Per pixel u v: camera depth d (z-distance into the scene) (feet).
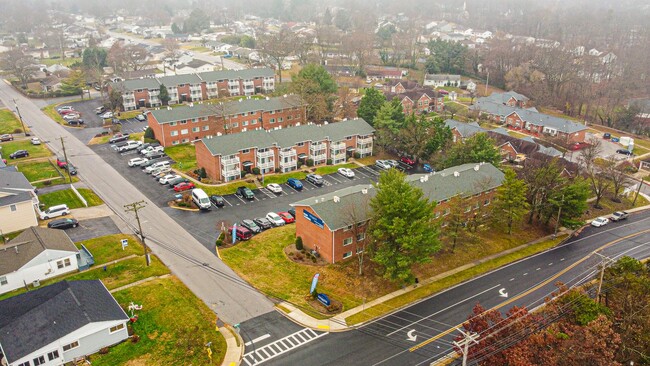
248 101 392.06
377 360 153.99
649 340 148.25
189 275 196.54
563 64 563.07
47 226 229.04
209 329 164.66
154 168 304.09
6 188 228.63
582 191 251.19
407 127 342.03
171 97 473.26
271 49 611.47
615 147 419.33
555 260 227.20
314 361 152.76
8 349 141.79
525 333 139.23
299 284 194.59
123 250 213.25
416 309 182.80
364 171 328.29
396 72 638.12
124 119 422.41
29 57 596.70
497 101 520.83
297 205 219.41
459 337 145.69
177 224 241.14
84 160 324.80
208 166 299.79
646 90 566.36
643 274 173.88
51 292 163.73
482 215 255.29
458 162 298.97
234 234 221.25
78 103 470.80
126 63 600.39
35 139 351.87
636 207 304.91
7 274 180.45
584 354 128.06
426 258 190.19
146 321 166.81
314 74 419.74
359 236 215.10
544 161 296.92
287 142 316.60
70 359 148.97
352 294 189.98
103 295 168.66
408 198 187.52
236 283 192.65
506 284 203.51
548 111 533.96
